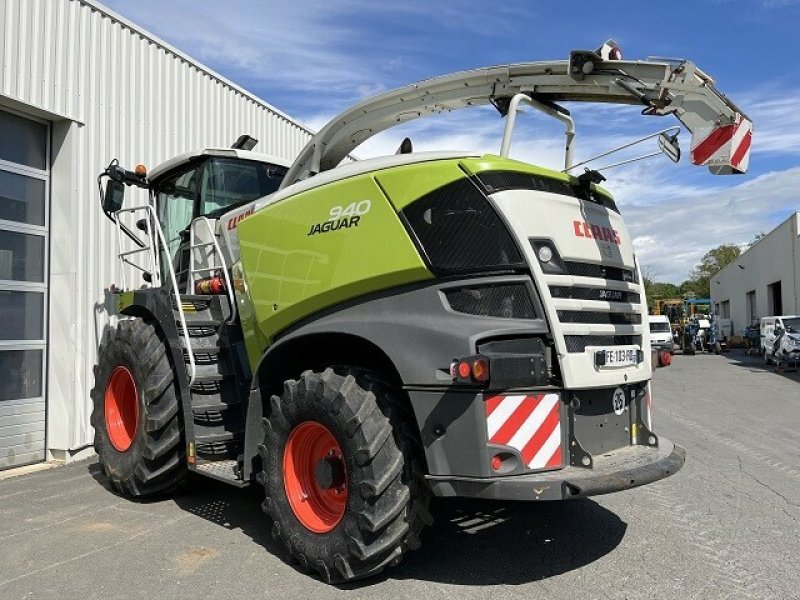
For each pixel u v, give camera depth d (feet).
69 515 16.51
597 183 13.76
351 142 17.81
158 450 16.14
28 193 23.67
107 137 25.94
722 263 263.70
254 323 15.39
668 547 14.06
